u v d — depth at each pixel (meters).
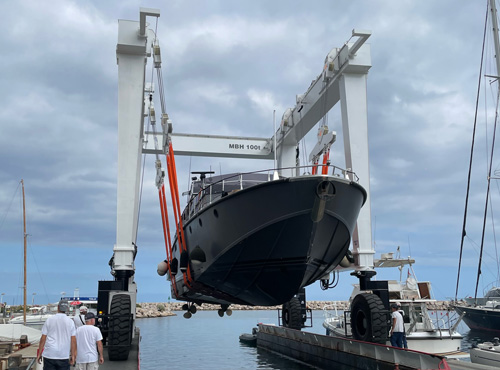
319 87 12.09
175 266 10.48
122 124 10.59
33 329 11.09
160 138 14.62
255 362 14.41
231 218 8.34
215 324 38.22
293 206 7.80
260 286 9.21
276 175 7.95
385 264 15.96
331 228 8.46
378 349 9.40
